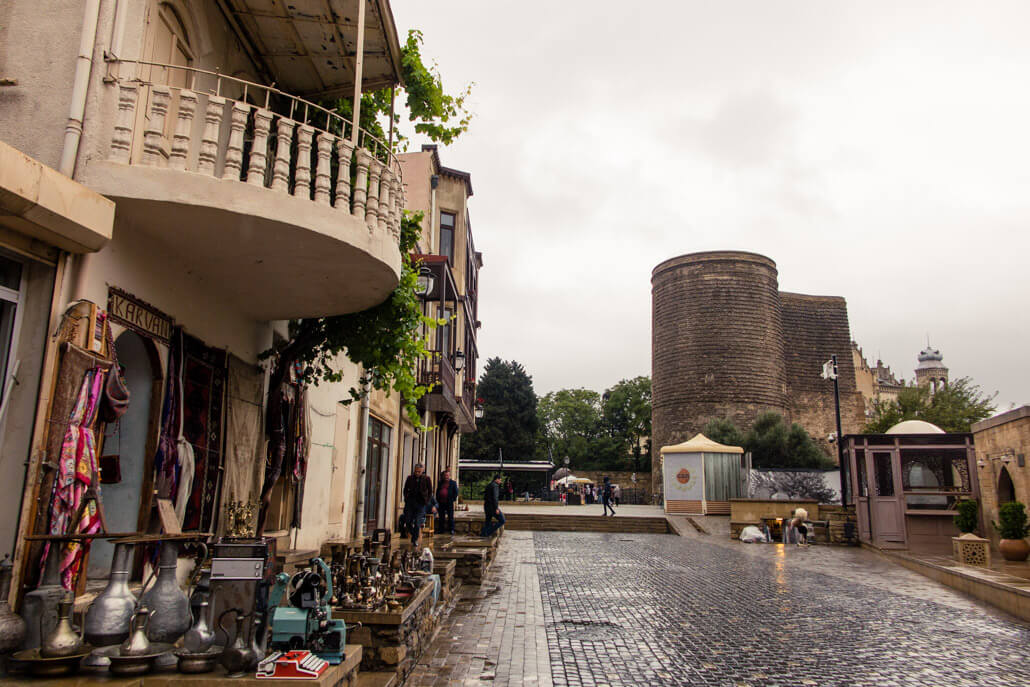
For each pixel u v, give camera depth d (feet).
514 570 47.83
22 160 15.58
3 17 19.97
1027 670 23.65
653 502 169.48
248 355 29.27
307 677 13.29
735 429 168.55
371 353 30.01
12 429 17.17
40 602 14.94
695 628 29.22
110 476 21.31
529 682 20.40
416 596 22.25
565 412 272.51
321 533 37.99
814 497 117.60
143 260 21.24
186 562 23.18
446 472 61.77
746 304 187.11
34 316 17.69
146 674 13.37
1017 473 58.03
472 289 96.48
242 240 21.79
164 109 19.93
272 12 27.86
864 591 42.68
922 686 21.47
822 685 21.22
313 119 33.17
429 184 80.59
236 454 27.61
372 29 28.91
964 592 43.19
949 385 157.79
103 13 20.06
